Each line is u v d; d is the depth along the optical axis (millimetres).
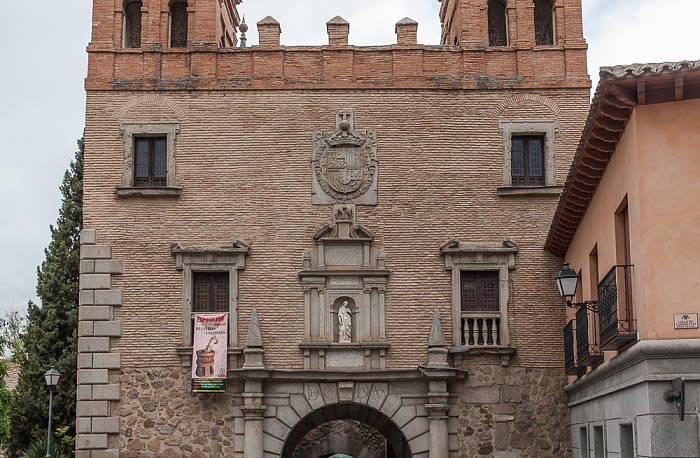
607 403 19375
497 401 25484
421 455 25250
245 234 26281
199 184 26500
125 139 26672
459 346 25641
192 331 25812
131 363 25562
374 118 26797
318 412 30234
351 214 26297
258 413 25141
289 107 26875
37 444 34469
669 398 15000
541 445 25328
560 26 27344
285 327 25766
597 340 20984
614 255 18234
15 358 46469
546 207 26438
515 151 26891
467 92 26922
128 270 26016
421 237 26250
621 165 17344
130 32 28719
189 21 27375
